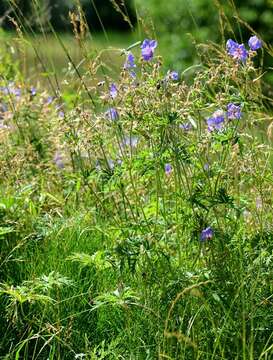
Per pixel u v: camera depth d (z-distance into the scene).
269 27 12.21
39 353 5.86
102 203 6.80
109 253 6.02
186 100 6.12
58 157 7.94
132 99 5.94
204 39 12.24
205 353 5.57
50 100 8.30
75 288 6.39
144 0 13.09
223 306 5.52
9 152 7.76
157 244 6.02
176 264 6.01
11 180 7.55
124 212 6.85
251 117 6.59
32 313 6.32
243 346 5.36
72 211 7.43
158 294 5.89
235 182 6.35
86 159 7.80
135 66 6.21
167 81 5.98
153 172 6.25
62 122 6.86
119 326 6.19
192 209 5.85
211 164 6.26
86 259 6.05
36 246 6.82
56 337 5.80
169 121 5.78
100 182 6.89
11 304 6.06
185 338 5.34
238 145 6.23
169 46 12.62
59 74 11.93
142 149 6.55
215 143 6.02
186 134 6.32
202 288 5.75
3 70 8.94
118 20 25.31
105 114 6.34
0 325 6.32
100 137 6.49
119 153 6.82
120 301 5.65
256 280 5.67
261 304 5.81
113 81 7.07
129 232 6.22
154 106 5.89
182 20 12.66
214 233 5.83
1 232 6.55
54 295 6.39
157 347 5.68
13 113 8.20
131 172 6.48
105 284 6.39
